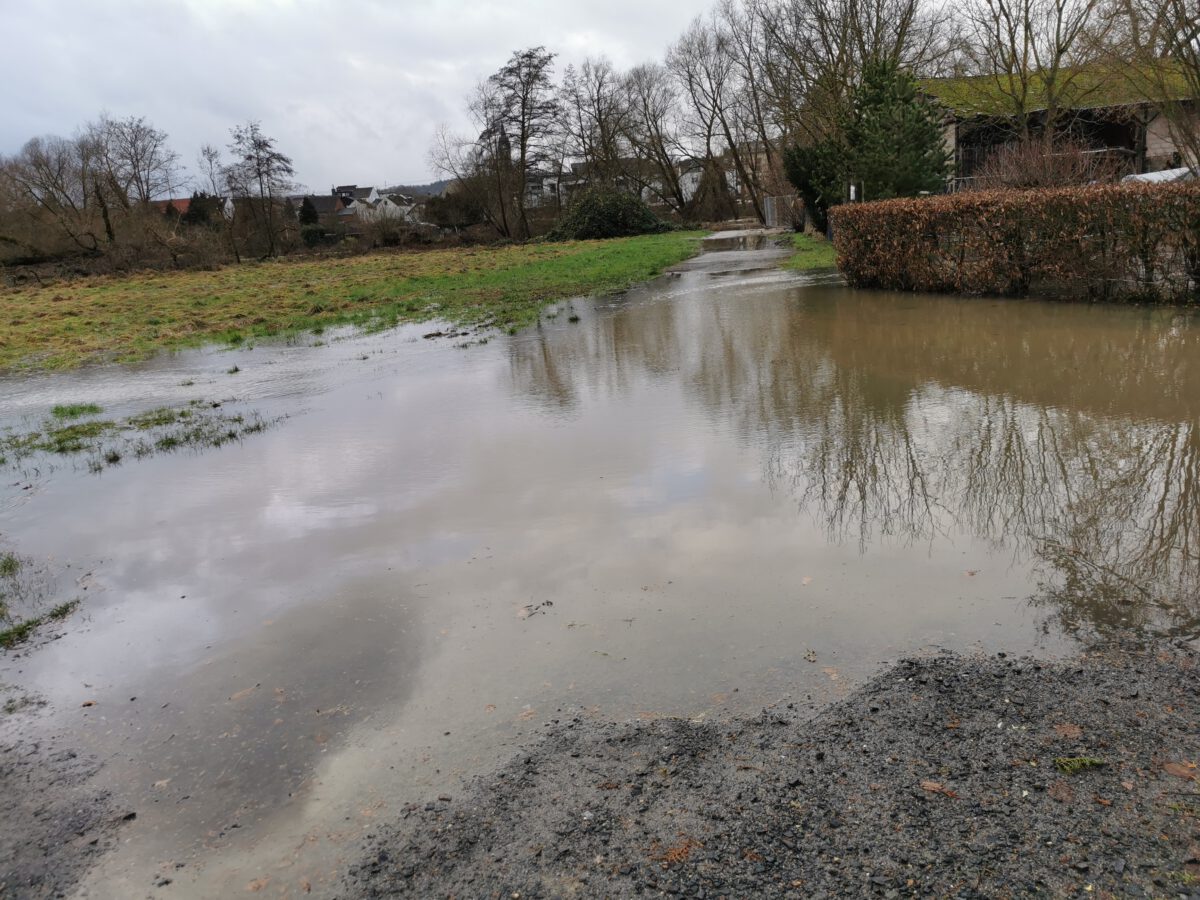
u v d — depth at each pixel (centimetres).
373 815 271
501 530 505
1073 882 222
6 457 776
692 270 2316
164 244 4472
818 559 434
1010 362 856
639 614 389
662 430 703
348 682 352
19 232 4738
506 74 5566
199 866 255
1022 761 270
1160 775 259
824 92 3078
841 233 1594
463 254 4344
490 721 317
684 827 254
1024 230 1240
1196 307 1067
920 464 570
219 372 1198
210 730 326
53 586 472
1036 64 2630
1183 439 579
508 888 236
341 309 1941
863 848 239
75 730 332
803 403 759
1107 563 406
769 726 299
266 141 5253
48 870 258
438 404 869
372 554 484
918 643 347
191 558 499
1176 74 1866
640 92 6412
